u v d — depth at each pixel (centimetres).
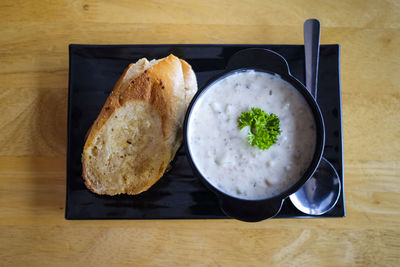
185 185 48
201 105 44
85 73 49
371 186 50
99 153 47
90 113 49
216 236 50
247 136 43
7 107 51
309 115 43
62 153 51
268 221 50
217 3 52
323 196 47
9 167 51
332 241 49
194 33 52
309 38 49
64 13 52
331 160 48
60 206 50
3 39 52
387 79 51
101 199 47
